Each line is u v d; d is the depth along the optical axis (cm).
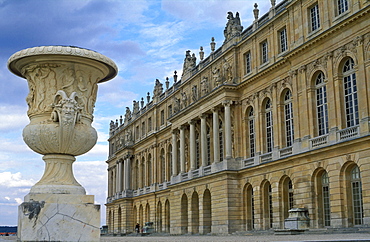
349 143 3694
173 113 7581
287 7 4678
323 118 4197
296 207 4362
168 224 8081
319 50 4194
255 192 5122
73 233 1220
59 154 1314
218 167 5675
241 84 5475
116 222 10638
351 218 3759
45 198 1227
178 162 7412
